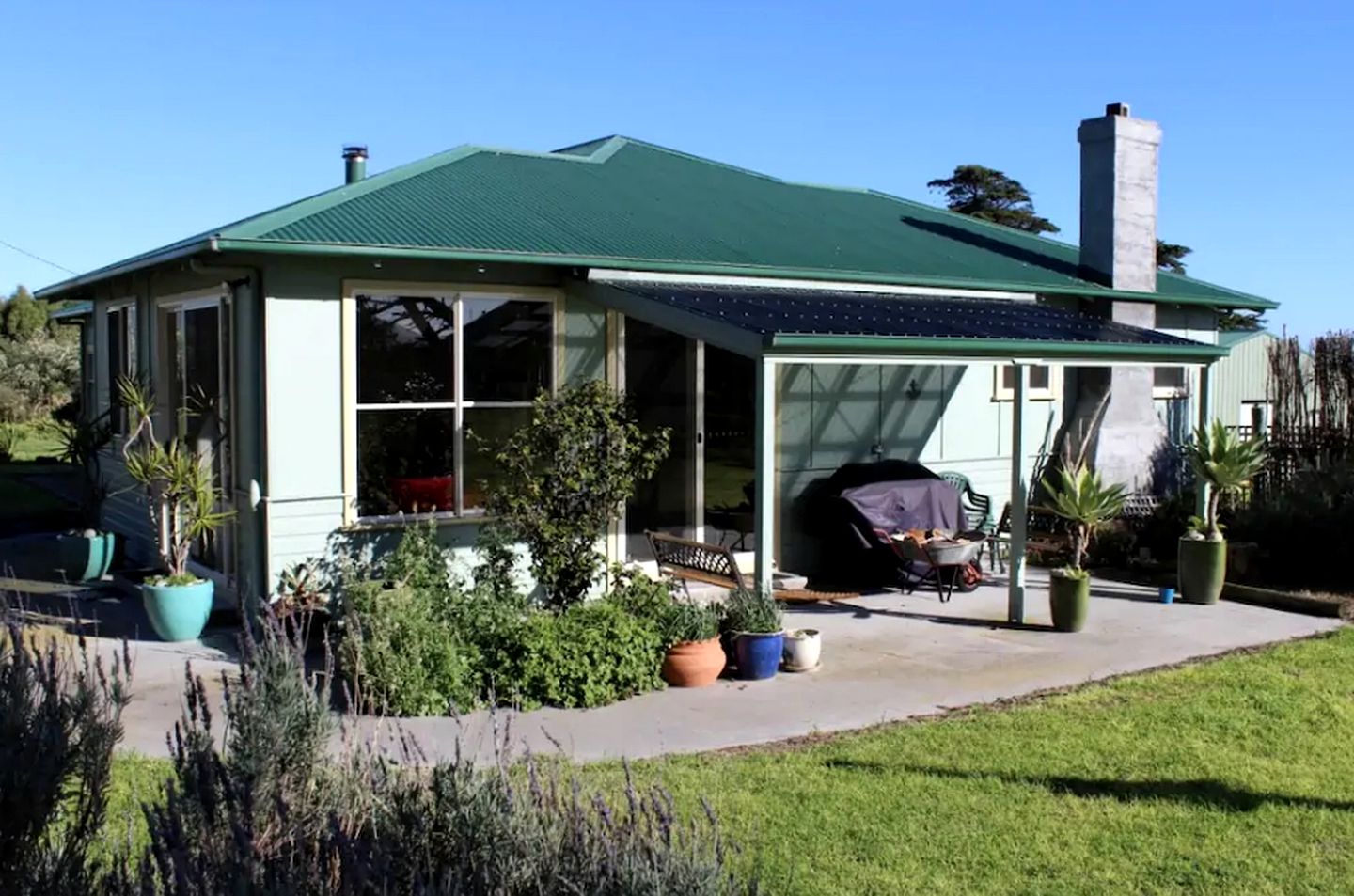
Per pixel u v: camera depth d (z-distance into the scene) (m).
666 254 11.24
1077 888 5.20
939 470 14.61
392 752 6.70
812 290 12.22
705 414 12.47
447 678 7.82
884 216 16.47
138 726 7.36
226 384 10.59
